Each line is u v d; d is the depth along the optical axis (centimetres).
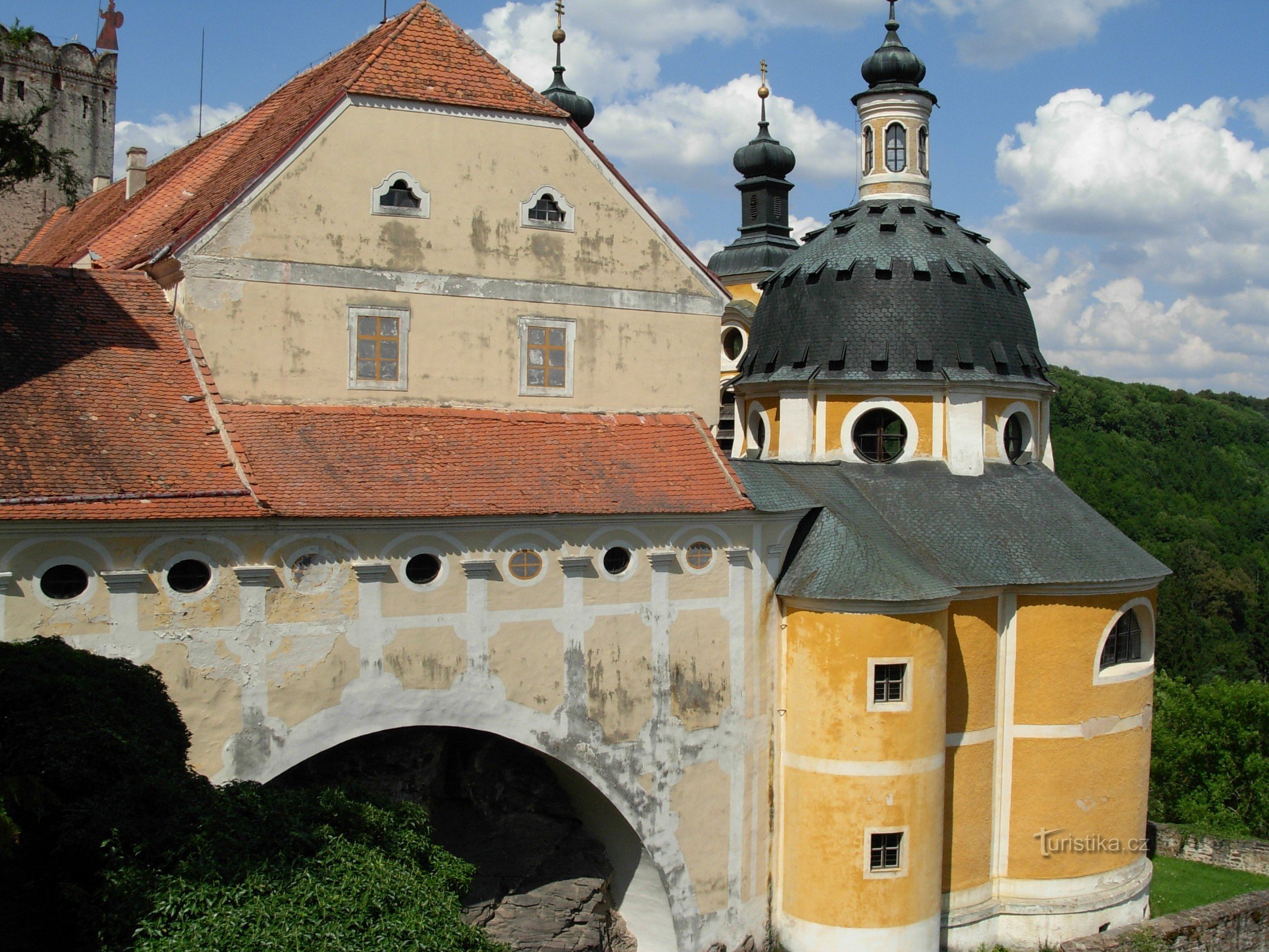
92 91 6912
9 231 6369
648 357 3412
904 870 3188
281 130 3300
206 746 2517
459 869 2069
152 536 2448
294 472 2683
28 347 2655
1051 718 3559
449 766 3197
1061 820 3572
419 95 3097
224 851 1777
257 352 2917
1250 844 4428
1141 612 3728
